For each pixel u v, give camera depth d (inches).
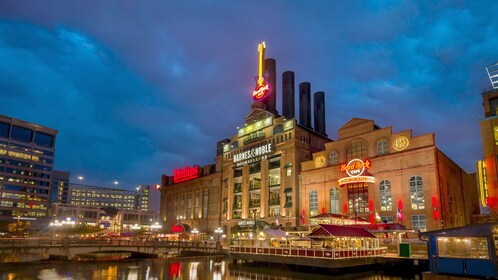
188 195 4825.3
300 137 3447.3
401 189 2514.8
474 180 3563.0
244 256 2240.4
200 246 3142.2
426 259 1774.1
